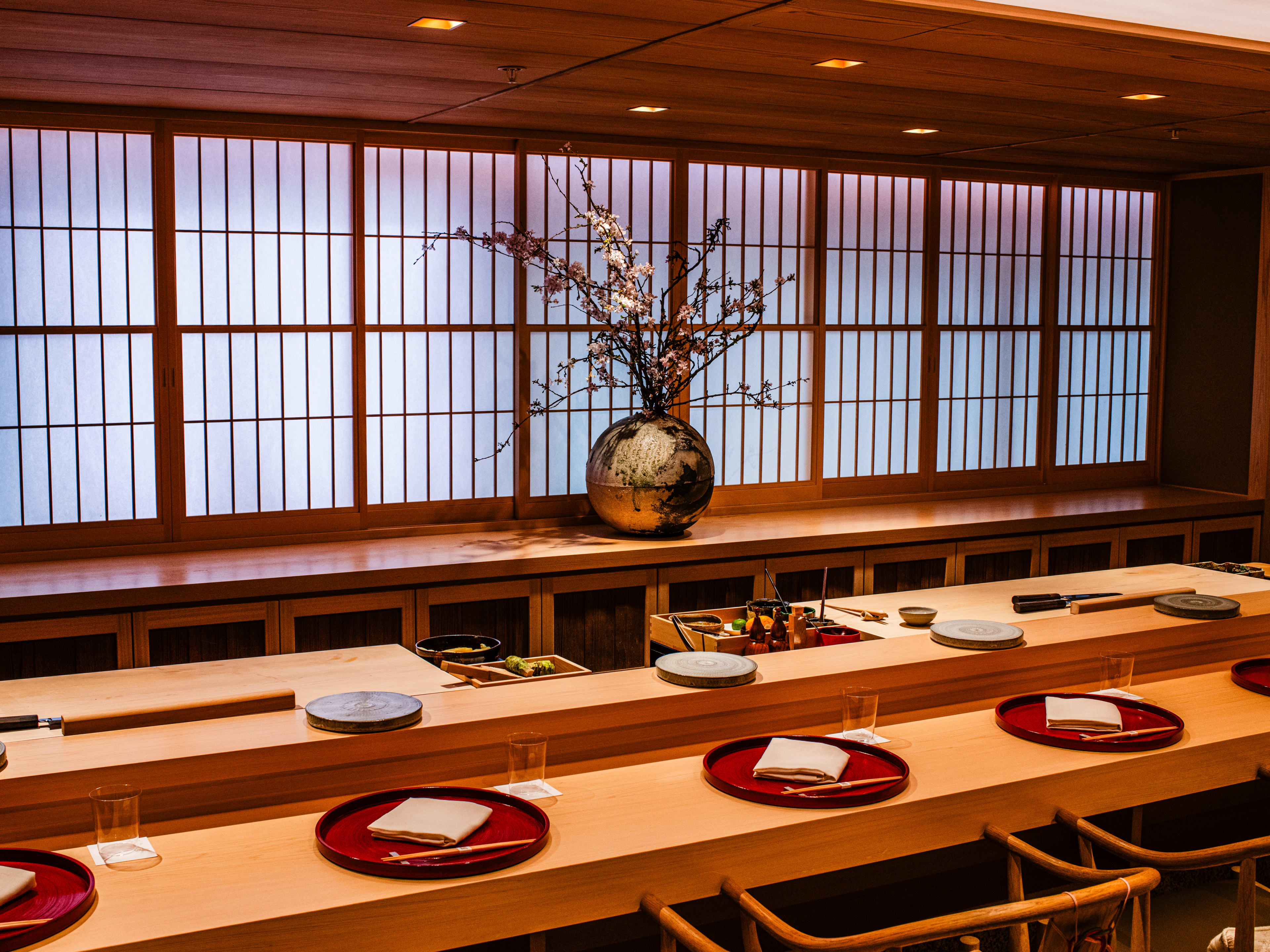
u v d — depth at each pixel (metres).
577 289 4.79
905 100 3.88
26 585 3.56
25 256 3.94
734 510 5.23
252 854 1.82
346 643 3.91
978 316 5.78
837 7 2.65
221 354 4.25
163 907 1.63
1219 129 4.52
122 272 4.07
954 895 2.61
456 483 4.72
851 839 2.00
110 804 1.75
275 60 3.22
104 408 4.09
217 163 4.18
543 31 2.89
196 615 3.65
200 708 2.15
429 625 4.02
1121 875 1.81
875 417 5.56
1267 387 5.71
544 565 4.13
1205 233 5.99
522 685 2.43
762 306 4.68
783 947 2.36
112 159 4.02
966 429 5.82
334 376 4.45
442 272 4.61
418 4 2.62
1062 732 2.40
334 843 1.83
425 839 1.81
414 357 4.59
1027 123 4.37
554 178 4.73
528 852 1.79
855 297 5.44
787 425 5.35
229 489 4.31
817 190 5.25
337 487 4.50
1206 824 2.96
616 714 2.30
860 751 2.27
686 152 4.90
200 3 2.60
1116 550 5.43
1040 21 2.79
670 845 1.86
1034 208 5.87
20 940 1.50
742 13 2.72
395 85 3.61
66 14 2.70
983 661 2.73
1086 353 6.09
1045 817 2.19
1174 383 6.22
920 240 5.59
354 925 1.64
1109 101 3.89
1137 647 2.94
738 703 2.43
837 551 4.71
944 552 4.98
